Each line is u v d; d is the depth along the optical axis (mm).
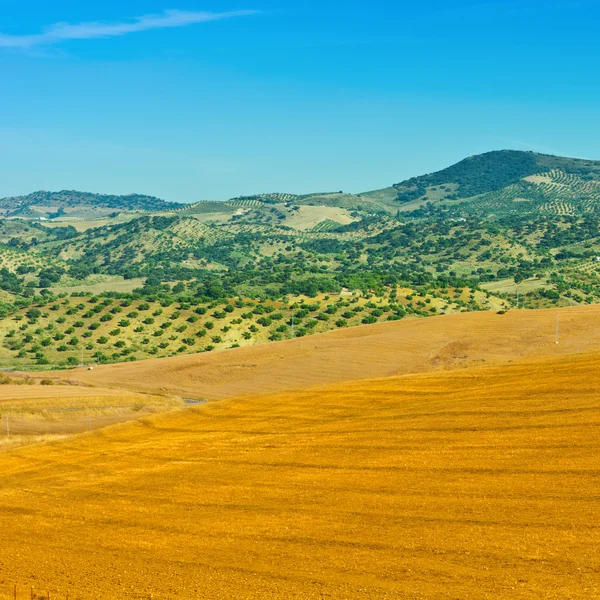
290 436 77000
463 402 81375
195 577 44156
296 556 46188
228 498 59312
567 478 54750
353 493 57031
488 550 44000
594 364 90000
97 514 58688
